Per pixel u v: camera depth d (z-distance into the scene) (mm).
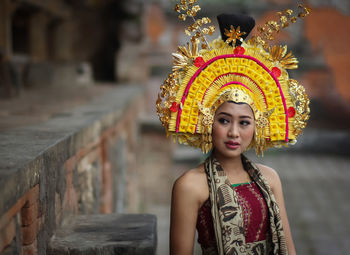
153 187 9305
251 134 1917
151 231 2244
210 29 2018
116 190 4797
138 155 9086
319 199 8578
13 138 2354
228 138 1892
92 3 11773
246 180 2012
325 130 12984
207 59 2000
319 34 14180
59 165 2266
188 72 1994
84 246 2051
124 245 2061
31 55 7910
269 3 13086
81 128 2848
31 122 3178
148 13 12531
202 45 2020
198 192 1911
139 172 9250
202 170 1980
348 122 13859
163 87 1998
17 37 7836
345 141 12258
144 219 2434
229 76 1985
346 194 8891
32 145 2117
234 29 2023
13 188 1543
